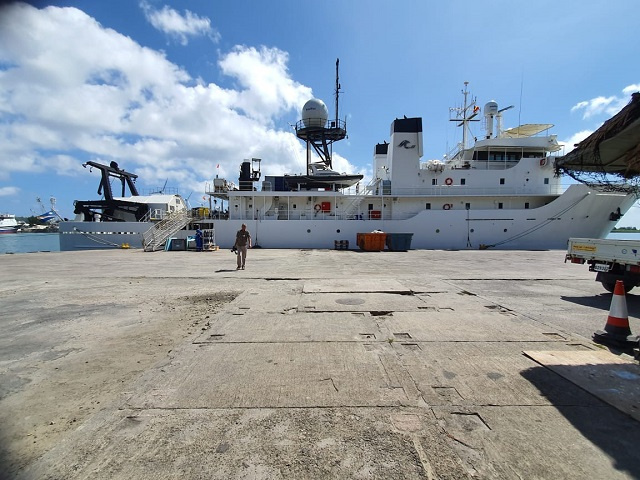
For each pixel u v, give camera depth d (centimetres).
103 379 331
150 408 269
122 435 234
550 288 798
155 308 616
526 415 258
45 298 706
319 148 3042
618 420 250
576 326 494
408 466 202
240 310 581
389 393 293
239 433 236
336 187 2619
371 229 2397
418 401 279
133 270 1166
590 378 317
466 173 2438
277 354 383
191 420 252
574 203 2277
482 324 497
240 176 2645
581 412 262
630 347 395
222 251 2112
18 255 1848
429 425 245
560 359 361
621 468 198
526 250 2197
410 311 573
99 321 533
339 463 205
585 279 938
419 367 347
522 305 622
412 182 2467
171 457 211
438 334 452
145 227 2416
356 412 262
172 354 385
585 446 220
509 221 2341
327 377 324
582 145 492
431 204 2475
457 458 209
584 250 779
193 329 488
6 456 216
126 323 521
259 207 2519
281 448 219
